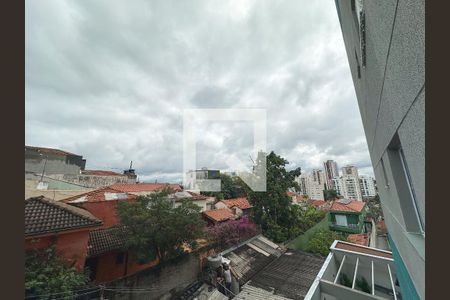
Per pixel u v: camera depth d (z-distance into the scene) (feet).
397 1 2.89
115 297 16.48
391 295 15.23
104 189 30.37
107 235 22.84
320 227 49.14
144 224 19.83
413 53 2.56
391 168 5.68
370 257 16.47
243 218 34.06
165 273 19.99
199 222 22.38
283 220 38.17
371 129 8.52
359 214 55.06
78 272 14.57
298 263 25.50
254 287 20.99
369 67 5.88
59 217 16.06
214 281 21.88
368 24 4.91
